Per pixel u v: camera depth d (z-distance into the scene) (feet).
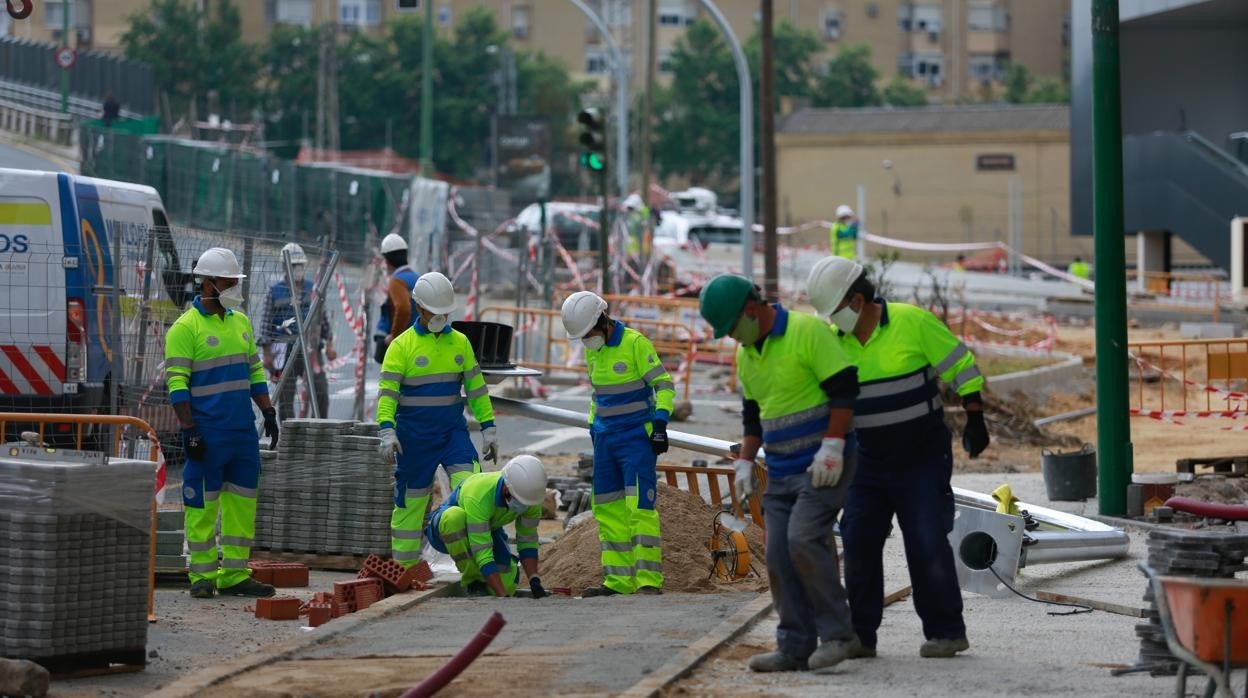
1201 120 480.64
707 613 103.96
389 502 136.77
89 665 92.17
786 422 86.02
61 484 89.76
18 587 90.07
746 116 339.57
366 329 196.54
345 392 216.54
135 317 160.56
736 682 83.82
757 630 99.25
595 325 118.11
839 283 86.63
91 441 160.86
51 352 161.68
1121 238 153.69
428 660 89.97
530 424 246.68
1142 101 481.46
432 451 123.44
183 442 120.37
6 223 163.22
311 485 137.59
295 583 127.95
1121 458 153.89
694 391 297.33
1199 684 80.64
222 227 451.94
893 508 90.74
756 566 132.05
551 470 194.49
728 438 230.48
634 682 81.92
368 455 136.77
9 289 161.99
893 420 88.33
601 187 303.07
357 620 103.76
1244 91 479.41
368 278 232.73
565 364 301.63
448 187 382.01
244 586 122.83
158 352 160.86
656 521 118.93
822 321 85.87
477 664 87.51
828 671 86.38
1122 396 153.89
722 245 577.43
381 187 414.41
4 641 90.22
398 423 123.54
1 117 625.41
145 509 93.86
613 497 119.65
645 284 372.58
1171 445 233.96
